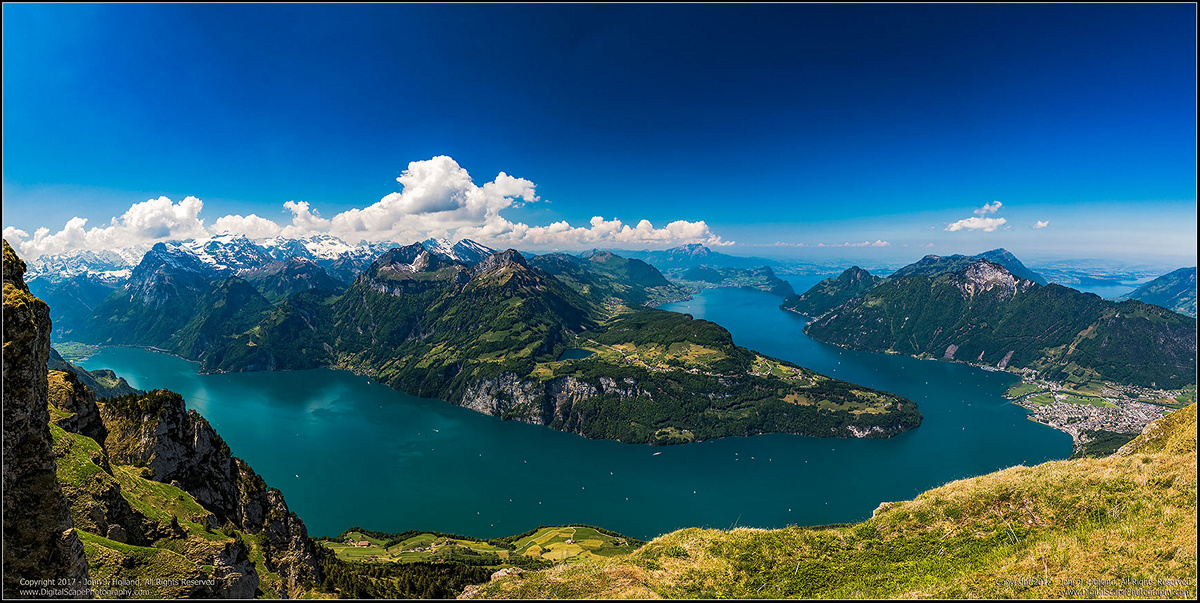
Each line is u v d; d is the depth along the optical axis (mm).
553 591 38406
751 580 38562
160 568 44688
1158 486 37719
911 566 37594
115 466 62312
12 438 28734
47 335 31828
